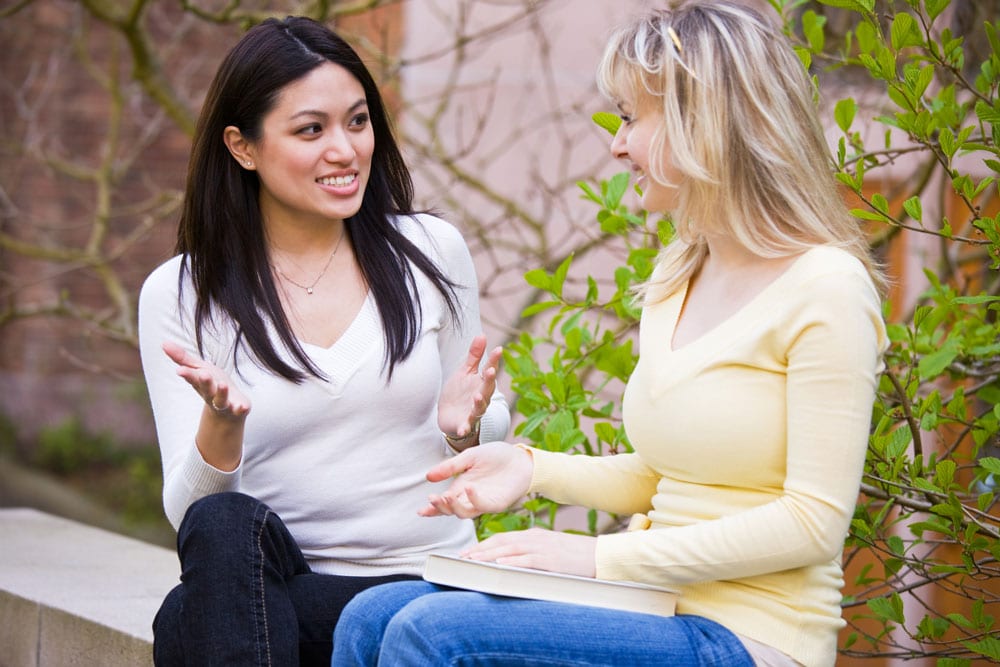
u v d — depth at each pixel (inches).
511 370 154.6
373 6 230.2
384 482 121.0
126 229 403.5
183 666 110.7
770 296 95.9
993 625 134.3
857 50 208.1
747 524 93.4
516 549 99.0
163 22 378.9
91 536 201.9
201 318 122.7
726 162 96.0
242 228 123.6
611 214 149.7
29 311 254.7
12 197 398.6
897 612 126.6
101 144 404.5
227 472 113.3
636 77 99.2
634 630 93.4
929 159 187.9
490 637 92.7
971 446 189.3
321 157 120.6
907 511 144.6
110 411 420.8
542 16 287.4
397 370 120.8
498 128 290.7
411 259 126.9
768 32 98.3
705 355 97.3
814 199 97.3
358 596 101.5
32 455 412.2
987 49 191.8
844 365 92.0
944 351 140.0
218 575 105.7
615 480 110.4
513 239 284.7
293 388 119.5
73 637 153.6
